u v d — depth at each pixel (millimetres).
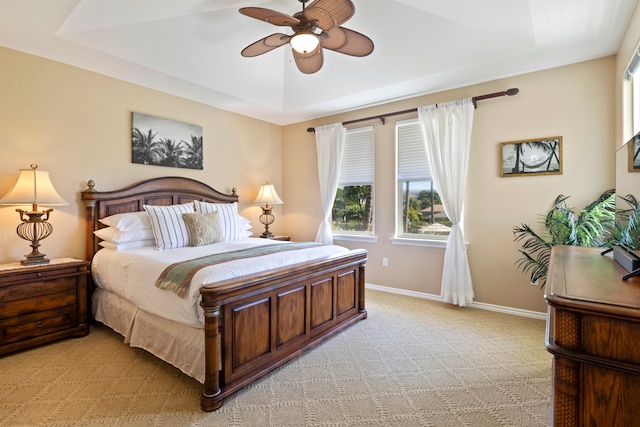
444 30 2771
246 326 2078
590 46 2760
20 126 2828
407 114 4066
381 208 4320
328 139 4707
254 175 4938
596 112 2975
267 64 3621
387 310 3535
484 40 2756
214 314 1857
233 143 4629
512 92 3287
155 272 2322
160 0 2445
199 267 2131
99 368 2303
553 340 968
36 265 2645
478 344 2699
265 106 4375
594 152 2984
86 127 3211
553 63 3088
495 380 2158
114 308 2807
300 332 2506
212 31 2945
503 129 3422
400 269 4172
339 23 2121
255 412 1828
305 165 5129
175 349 2160
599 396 864
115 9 2424
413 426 1711
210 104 4285
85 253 3203
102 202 3260
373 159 4402
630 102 2584
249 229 4762
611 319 846
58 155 3039
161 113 3805
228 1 2625
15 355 2488
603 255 1737
